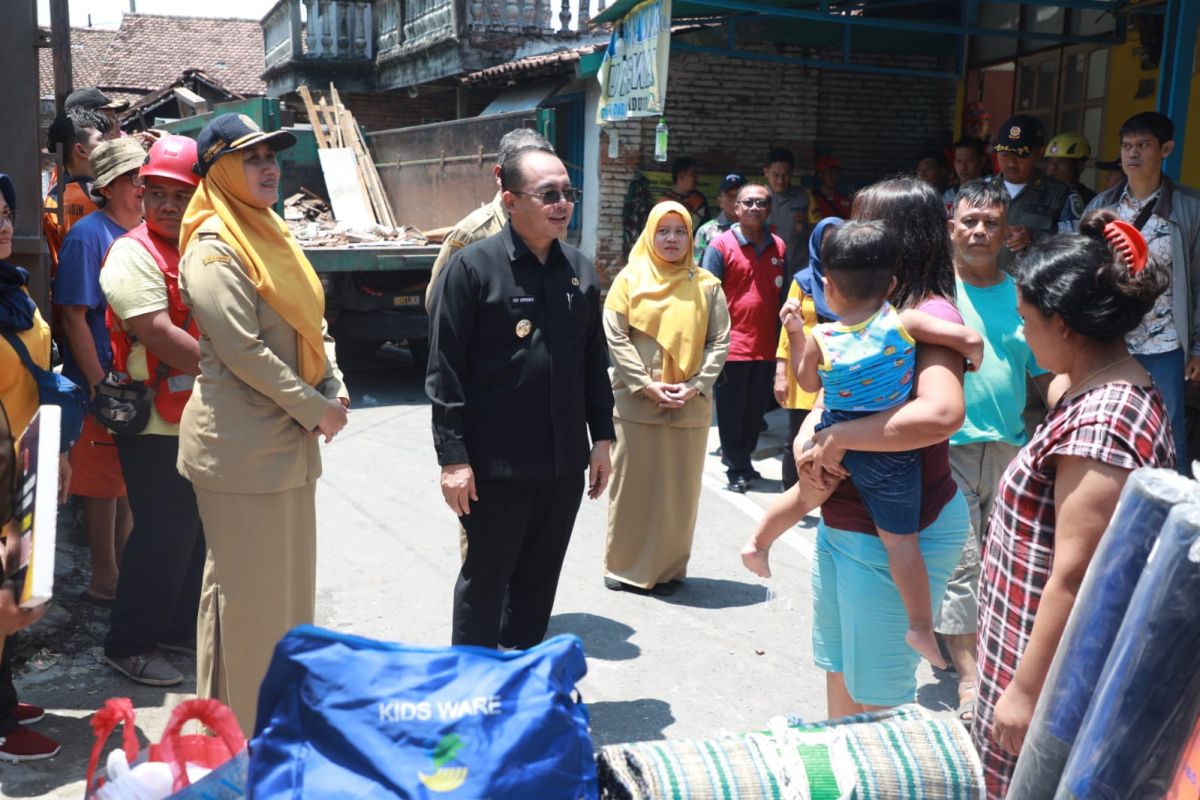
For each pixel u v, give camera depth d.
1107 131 9.55
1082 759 1.88
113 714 2.11
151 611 4.24
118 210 4.69
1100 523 2.20
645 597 5.34
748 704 4.25
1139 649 1.79
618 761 2.24
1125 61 9.24
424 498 6.88
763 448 8.30
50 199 6.56
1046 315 2.35
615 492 5.33
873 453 2.86
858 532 2.98
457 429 3.77
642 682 4.41
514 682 1.92
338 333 10.47
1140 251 2.28
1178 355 5.58
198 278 3.27
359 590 5.34
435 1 17.27
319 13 19.44
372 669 1.90
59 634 4.62
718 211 12.89
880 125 13.02
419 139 12.02
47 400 3.71
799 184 12.98
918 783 2.25
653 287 5.21
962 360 2.88
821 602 3.19
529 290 3.85
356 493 6.97
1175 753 1.80
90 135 5.71
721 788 2.18
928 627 2.88
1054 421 2.36
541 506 4.04
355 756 1.82
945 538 3.02
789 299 3.27
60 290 4.57
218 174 3.36
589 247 13.10
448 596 5.27
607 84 9.53
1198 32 8.02
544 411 3.87
